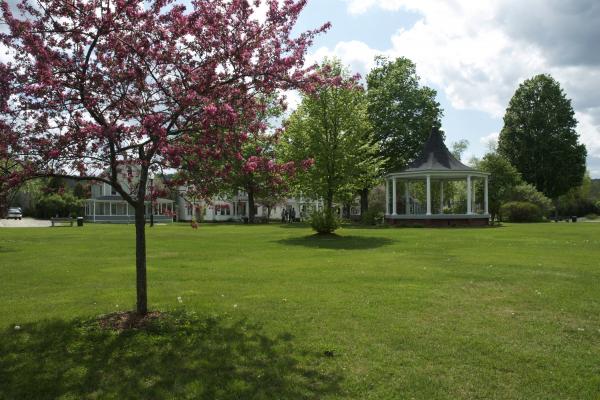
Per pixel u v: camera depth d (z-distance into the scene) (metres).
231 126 6.34
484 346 6.03
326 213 26.25
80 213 66.94
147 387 4.93
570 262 13.59
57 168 6.39
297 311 7.84
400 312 7.73
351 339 6.35
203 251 18.05
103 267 13.68
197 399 4.66
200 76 6.61
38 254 17.36
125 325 6.96
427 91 51.41
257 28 6.93
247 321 7.25
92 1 6.31
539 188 60.19
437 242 20.92
